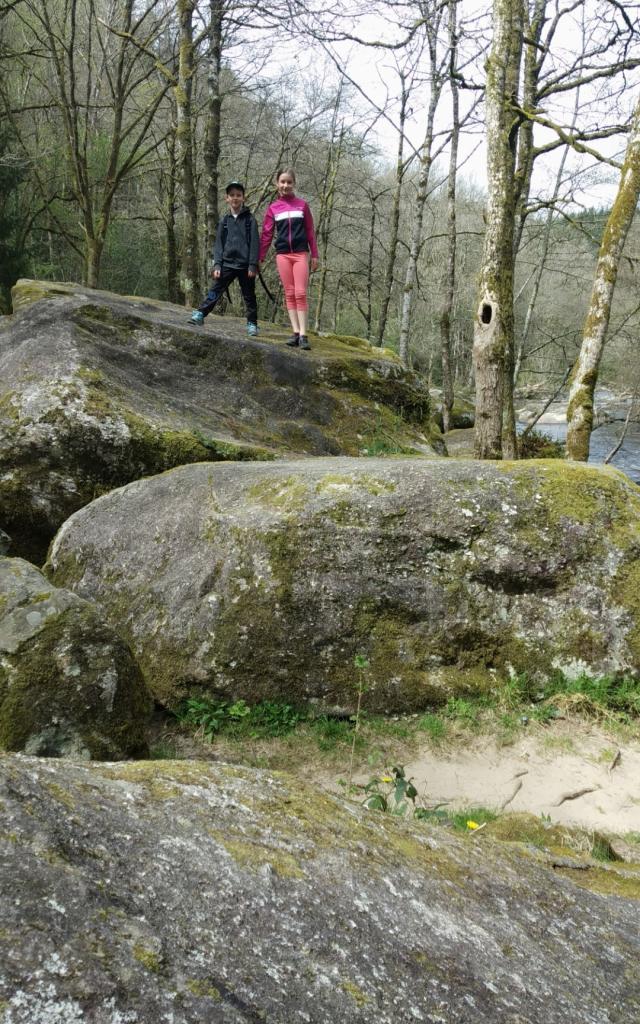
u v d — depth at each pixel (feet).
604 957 4.59
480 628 15.84
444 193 124.88
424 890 4.44
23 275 68.44
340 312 115.96
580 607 15.97
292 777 5.26
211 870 3.72
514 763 14.16
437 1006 3.51
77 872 3.22
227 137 71.20
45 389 22.88
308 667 15.62
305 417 29.84
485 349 27.89
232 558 16.25
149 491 18.83
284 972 3.30
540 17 46.91
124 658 12.83
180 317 32.65
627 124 33.86
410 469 17.13
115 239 80.18
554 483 16.78
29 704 11.80
